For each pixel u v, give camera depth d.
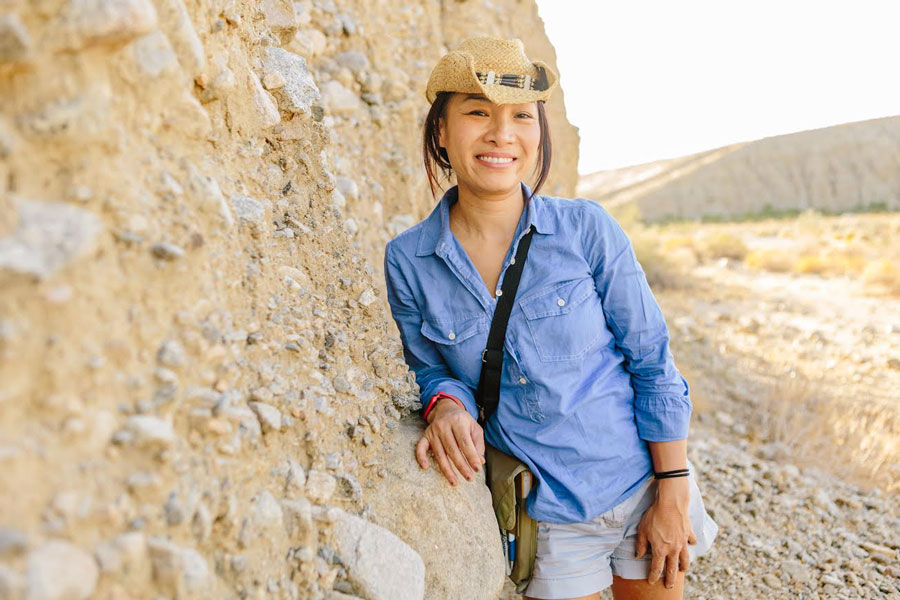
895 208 56.81
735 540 3.55
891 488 4.49
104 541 1.07
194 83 1.59
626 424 2.08
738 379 6.84
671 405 2.05
